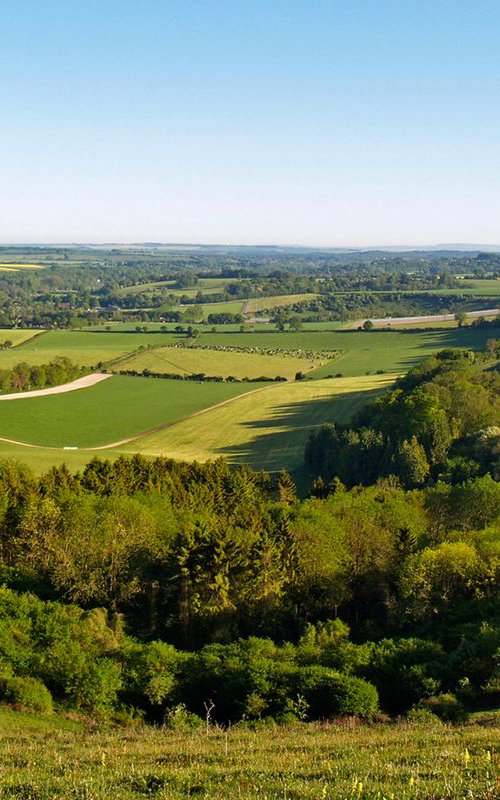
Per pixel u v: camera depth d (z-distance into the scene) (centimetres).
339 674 3744
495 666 3825
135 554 5438
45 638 4288
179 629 5178
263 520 5997
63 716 3597
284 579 5206
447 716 3422
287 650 4294
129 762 2348
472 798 1570
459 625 4597
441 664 3994
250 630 5141
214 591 5091
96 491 7781
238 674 3828
